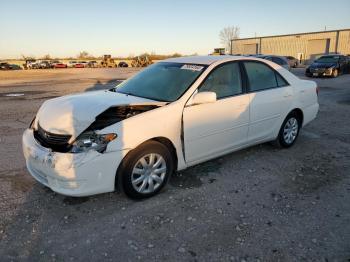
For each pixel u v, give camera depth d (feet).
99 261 8.55
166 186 12.69
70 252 8.89
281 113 16.26
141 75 15.31
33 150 10.84
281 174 14.01
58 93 43.34
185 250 8.97
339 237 9.59
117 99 12.67
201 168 14.52
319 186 12.91
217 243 9.27
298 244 9.25
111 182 10.68
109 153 10.32
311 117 18.49
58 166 9.99
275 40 158.30
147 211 10.93
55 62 182.09
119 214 10.73
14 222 10.24
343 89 44.75
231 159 15.69
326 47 137.49
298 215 10.75
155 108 11.64
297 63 116.88
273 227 10.06
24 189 12.44
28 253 8.83
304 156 16.28
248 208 11.16
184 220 10.41
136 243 9.27
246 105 14.28
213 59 14.37
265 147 17.57
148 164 11.46
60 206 11.21
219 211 10.96
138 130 10.84
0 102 34.37
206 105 12.73
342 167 14.87
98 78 74.38
